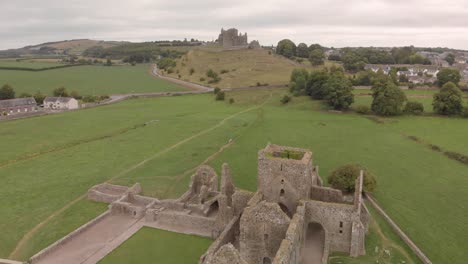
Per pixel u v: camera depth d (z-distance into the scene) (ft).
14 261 151.74
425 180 233.55
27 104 507.30
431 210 192.54
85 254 156.56
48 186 230.68
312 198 174.40
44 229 178.81
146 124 401.08
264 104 512.63
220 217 165.99
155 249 160.25
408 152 290.35
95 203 208.13
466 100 456.45
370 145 310.24
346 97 443.73
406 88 554.05
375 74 593.01
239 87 636.07
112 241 167.12
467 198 207.21
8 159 281.13
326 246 149.69
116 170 258.57
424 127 367.66
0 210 198.18
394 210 191.52
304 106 481.46
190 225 179.52
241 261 96.73
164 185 230.07
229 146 310.65
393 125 379.55
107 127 388.37
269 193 161.27
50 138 344.08
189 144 318.45
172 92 636.89
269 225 138.41
